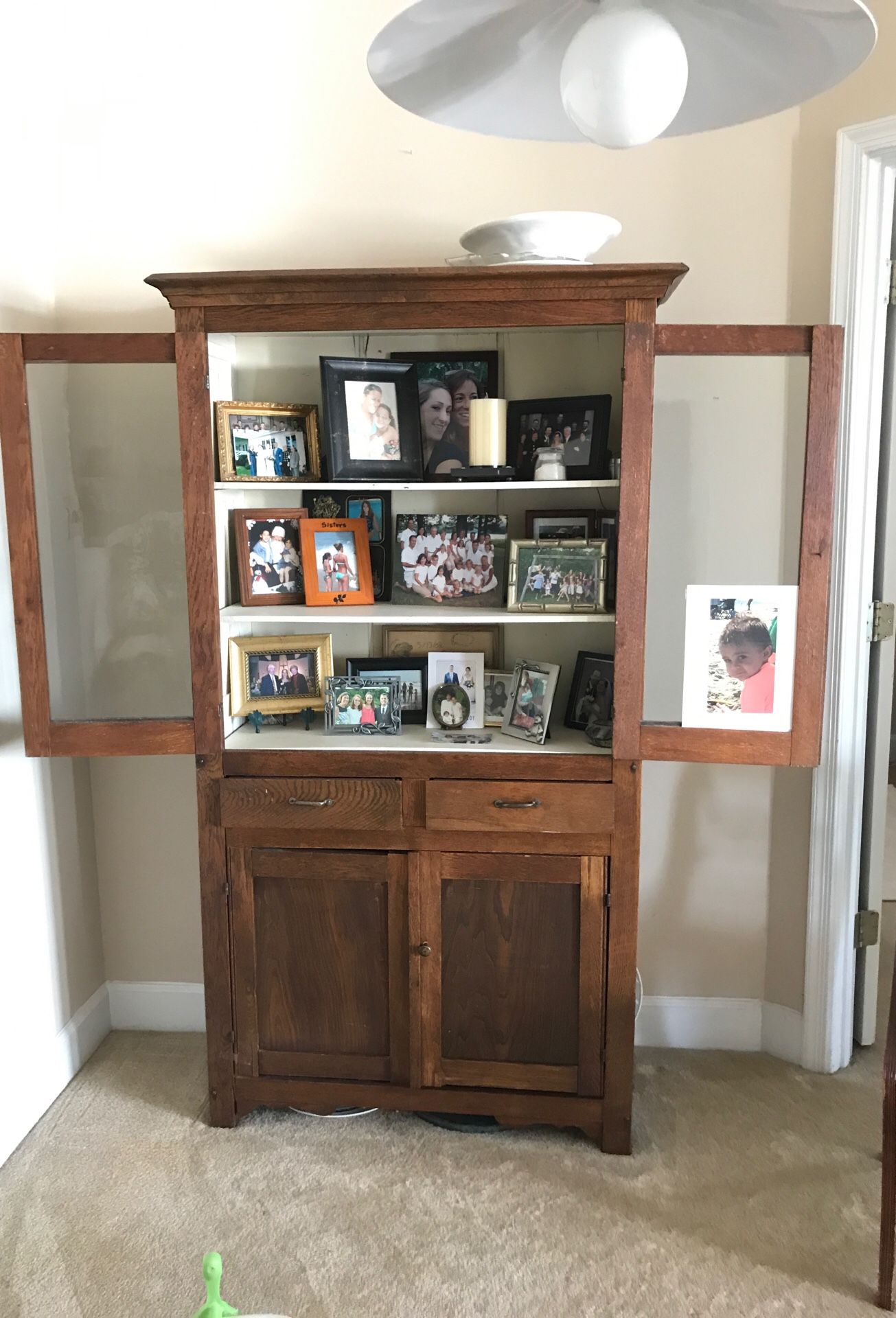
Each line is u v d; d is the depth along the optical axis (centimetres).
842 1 80
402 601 228
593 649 229
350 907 206
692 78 103
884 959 289
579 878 199
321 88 222
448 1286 171
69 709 204
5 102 207
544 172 222
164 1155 206
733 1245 180
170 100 224
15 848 212
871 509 220
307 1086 212
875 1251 179
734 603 190
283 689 224
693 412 187
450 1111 210
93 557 201
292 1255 178
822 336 179
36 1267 176
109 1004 259
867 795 238
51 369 194
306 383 227
